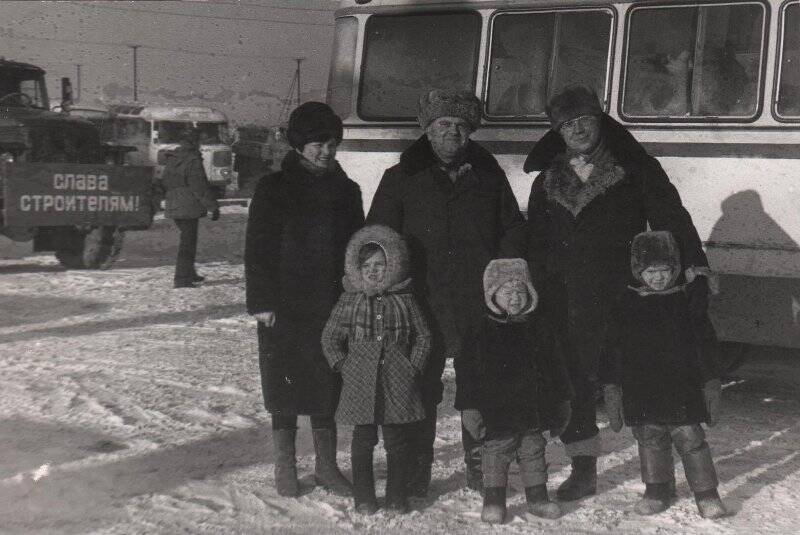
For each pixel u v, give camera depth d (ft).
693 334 13.37
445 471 15.98
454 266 14.42
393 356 13.57
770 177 20.59
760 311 20.71
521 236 14.73
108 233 44.14
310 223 14.67
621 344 13.50
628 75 22.00
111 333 28.78
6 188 40.68
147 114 99.71
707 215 21.15
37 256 50.34
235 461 16.37
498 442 13.35
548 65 22.85
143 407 19.93
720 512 13.51
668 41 21.70
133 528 13.00
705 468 13.52
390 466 13.79
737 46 21.11
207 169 98.68
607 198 14.49
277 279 14.64
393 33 24.59
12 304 34.19
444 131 14.33
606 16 22.27
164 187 38.68
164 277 41.96
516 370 13.23
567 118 14.29
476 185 14.61
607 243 14.44
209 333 28.89
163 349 26.25
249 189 111.75
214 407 20.01
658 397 13.23
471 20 23.71
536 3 22.98
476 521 13.48
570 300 14.52
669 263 13.26
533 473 13.58
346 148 24.94
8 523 13.16
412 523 13.38
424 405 14.29
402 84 24.44
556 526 13.28
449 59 23.93
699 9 21.42
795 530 13.05
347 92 25.00
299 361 14.48
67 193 42.22
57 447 17.10
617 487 15.16
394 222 14.69
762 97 20.74
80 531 12.87
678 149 21.39
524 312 13.38
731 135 20.93
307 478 15.47
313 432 14.90
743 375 25.61
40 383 22.11
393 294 13.75
